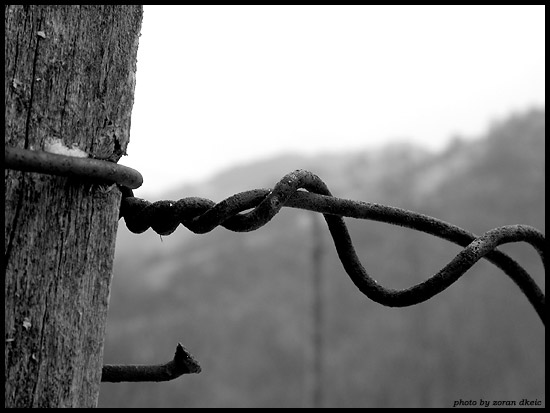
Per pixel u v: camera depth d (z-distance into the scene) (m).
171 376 1.22
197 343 19.14
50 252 0.90
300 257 20.97
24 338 0.88
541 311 1.42
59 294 0.90
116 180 0.94
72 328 0.91
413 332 17.55
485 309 17.12
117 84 0.98
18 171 0.88
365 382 16.92
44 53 0.92
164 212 1.11
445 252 18.38
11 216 0.88
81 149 0.94
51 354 0.89
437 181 22.83
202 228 1.09
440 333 17.20
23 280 0.88
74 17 0.95
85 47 0.95
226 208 1.08
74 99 0.94
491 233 1.29
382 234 19.55
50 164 0.87
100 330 0.95
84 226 0.92
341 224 1.26
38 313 0.89
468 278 17.95
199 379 17.86
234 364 18.36
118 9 0.99
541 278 15.05
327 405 16.56
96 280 0.94
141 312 21.11
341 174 26.80
